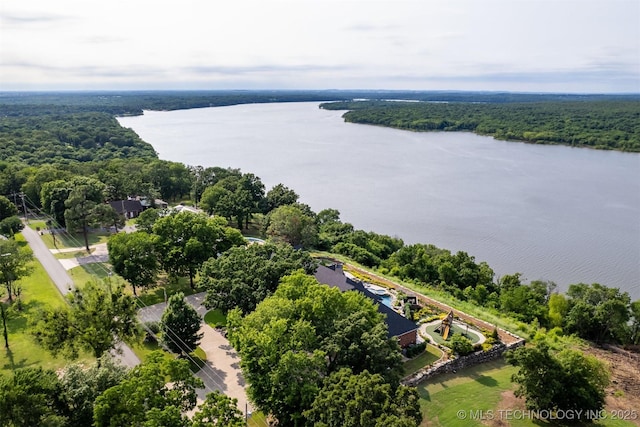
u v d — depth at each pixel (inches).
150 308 2551.7
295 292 1952.5
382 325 1705.2
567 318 2861.7
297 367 1528.1
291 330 1669.5
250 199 4389.8
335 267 2947.8
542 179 7194.9
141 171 5280.5
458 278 3395.7
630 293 3617.1
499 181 7022.6
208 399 1283.2
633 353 2637.8
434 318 2541.8
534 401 1753.2
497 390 1958.7
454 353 2164.1
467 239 4665.4
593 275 3912.4
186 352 2050.9
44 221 4192.9
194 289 2827.3
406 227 5000.0
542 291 3218.5
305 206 4638.3
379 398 1301.7
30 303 2573.8
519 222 5167.3
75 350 1814.7
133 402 1221.1
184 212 3041.3
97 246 3567.9
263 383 1579.7
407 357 2127.2
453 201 5949.8
